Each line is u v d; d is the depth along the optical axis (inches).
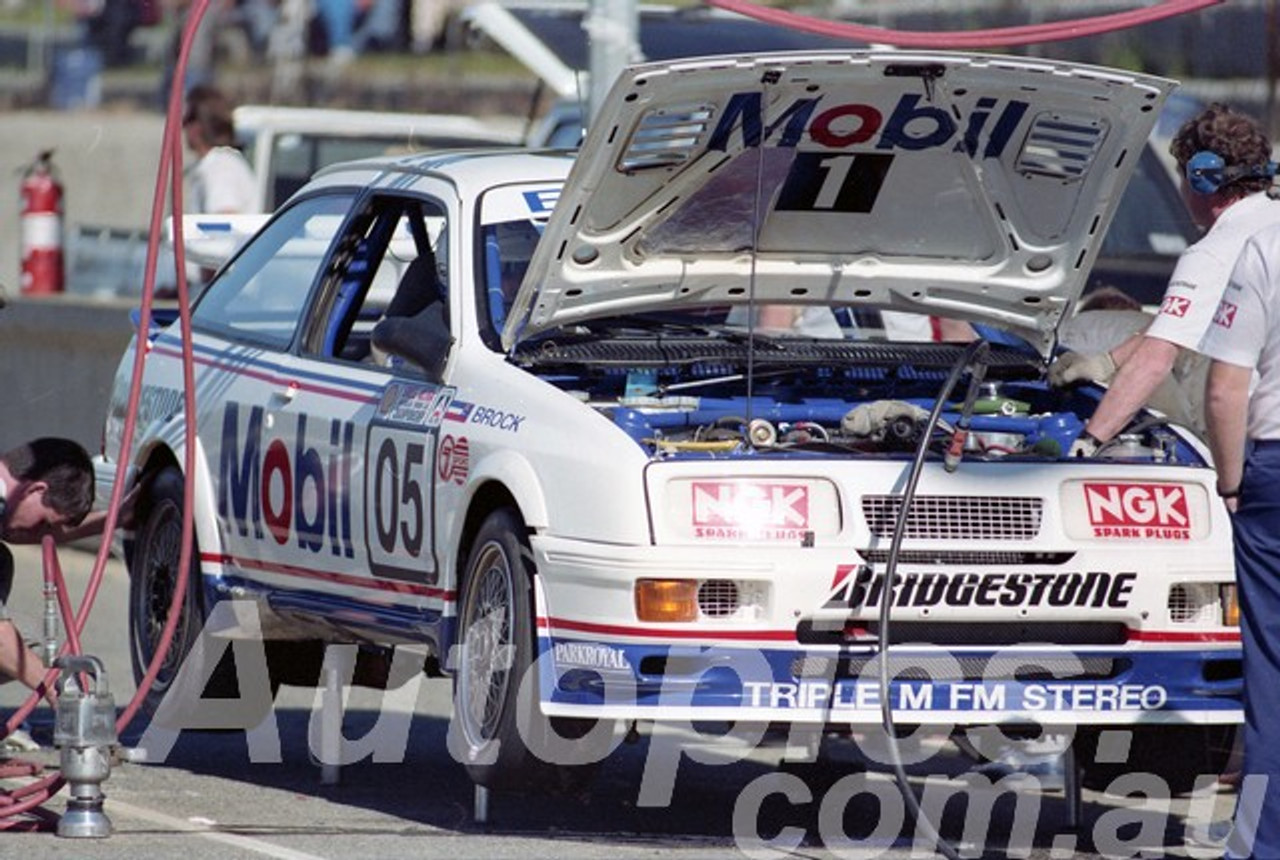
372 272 814.5
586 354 724.7
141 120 2637.8
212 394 847.7
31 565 1371.8
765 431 691.4
